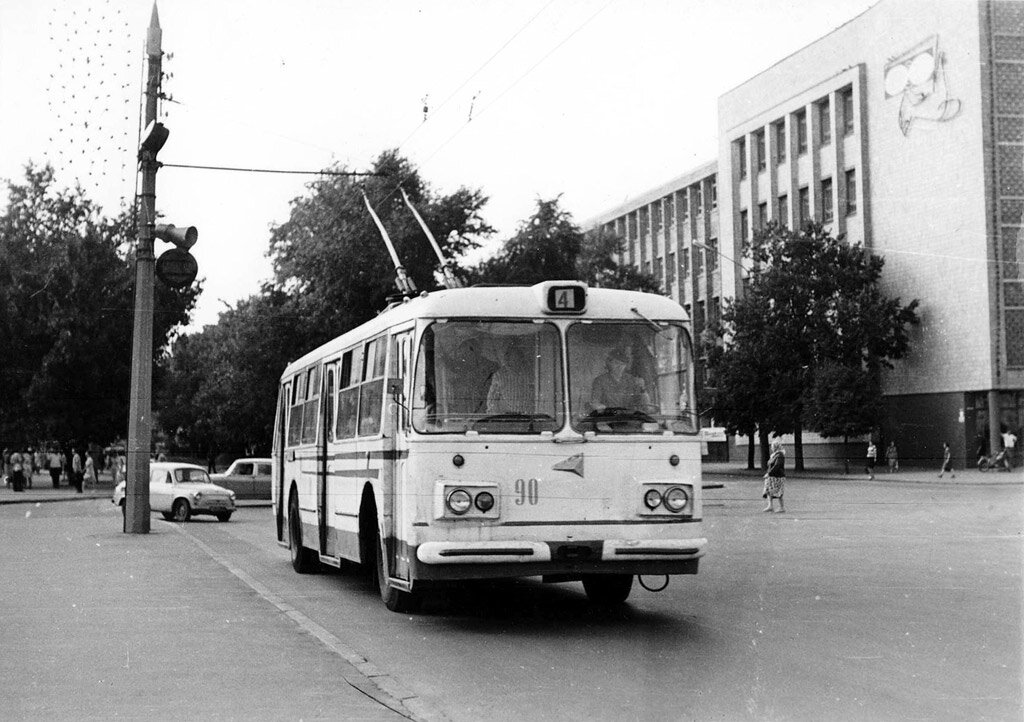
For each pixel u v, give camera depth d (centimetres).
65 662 887
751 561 1764
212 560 1777
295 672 844
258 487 4412
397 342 1158
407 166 4347
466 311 1080
